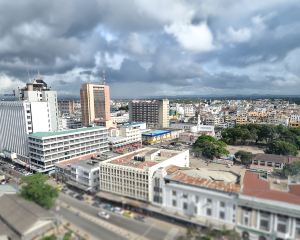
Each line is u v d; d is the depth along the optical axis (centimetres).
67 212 11262
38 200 10669
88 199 12744
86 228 9881
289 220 8444
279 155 18362
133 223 10275
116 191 12556
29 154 18588
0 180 16100
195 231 9106
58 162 16650
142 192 11644
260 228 9019
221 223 9669
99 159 15725
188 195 10425
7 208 10069
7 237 8525
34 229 8981
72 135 18900
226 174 11944
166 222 10325
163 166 12719
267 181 11694
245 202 9175
